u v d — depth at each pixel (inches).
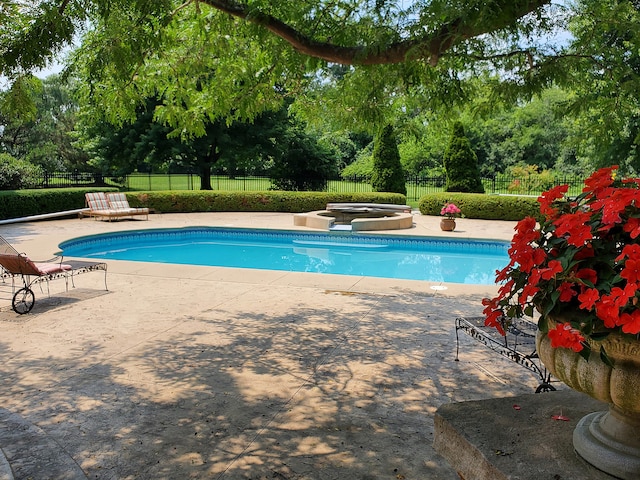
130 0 138.6
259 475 104.8
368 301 251.0
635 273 51.4
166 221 608.7
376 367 165.6
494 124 1206.9
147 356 174.2
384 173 780.6
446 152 751.7
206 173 937.5
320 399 141.6
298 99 243.4
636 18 160.9
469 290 275.3
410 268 412.5
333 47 149.6
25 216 593.0
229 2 155.2
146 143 863.1
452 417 73.8
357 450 114.8
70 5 144.8
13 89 167.3
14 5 150.2
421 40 132.8
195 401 139.9
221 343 188.1
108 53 143.6
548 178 896.9
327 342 190.2
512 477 58.0
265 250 494.0
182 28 219.0
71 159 1455.5
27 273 227.9
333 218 578.9
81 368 163.0
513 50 161.9
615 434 59.9
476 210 653.9
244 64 224.2
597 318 54.4
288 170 951.0
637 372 53.8
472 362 170.1
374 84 179.6
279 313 229.0
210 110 235.0
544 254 61.1
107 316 222.1
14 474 102.1
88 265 262.2
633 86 169.6
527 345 148.6
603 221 57.1
